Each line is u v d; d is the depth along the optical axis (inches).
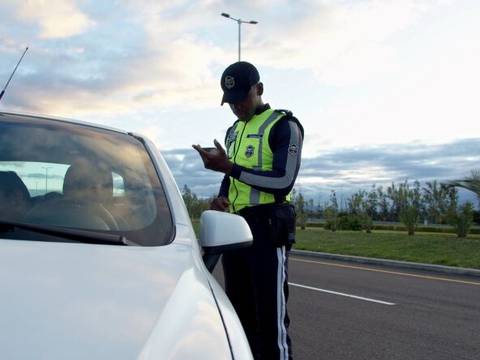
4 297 57.7
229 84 140.3
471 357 216.8
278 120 138.6
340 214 1146.7
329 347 225.9
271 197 136.3
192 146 127.9
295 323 267.6
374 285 391.9
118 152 108.5
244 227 98.7
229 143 153.7
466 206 791.1
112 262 73.5
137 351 54.6
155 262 77.9
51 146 102.3
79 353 51.9
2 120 106.0
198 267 83.5
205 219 100.0
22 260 68.1
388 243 697.0
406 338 243.0
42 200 91.1
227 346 63.4
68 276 65.7
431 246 644.1
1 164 94.7
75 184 96.3
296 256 628.7
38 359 49.7
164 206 98.8
